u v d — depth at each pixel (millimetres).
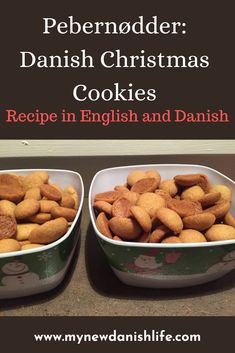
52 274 351
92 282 399
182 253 330
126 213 394
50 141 580
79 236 470
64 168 590
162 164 556
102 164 595
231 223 401
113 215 395
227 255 343
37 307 364
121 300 374
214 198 419
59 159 586
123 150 600
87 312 360
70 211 393
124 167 520
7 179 472
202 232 383
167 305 369
